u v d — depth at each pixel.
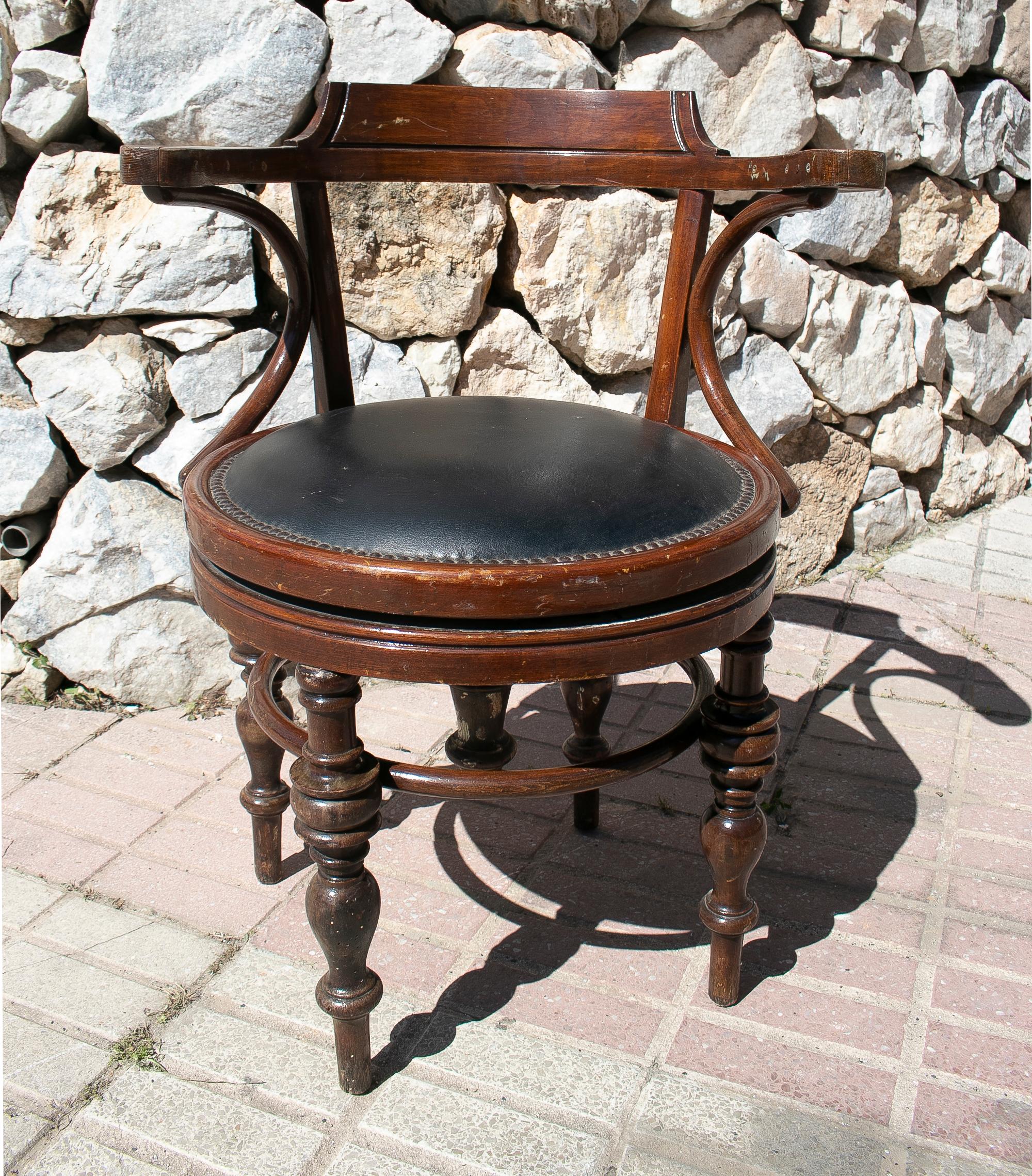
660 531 0.90
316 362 1.30
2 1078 1.07
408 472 0.95
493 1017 1.16
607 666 0.88
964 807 1.54
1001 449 2.65
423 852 1.44
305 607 0.88
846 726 1.74
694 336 1.25
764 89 1.88
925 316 2.30
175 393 1.66
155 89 1.52
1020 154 2.36
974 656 1.96
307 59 1.57
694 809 1.54
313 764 0.94
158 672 1.75
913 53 2.07
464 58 1.64
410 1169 0.98
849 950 1.26
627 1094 1.06
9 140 1.59
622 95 1.24
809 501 2.21
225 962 1.24
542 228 1.76
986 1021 1.16
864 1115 1.04
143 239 1.57
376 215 1.65
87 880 1.37
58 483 1.70
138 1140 1.01
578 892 1.36
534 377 1.85
